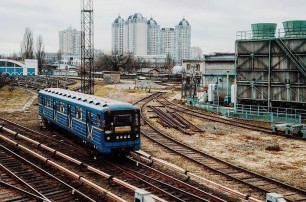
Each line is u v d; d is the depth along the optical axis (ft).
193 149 77.25
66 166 63.31
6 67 356.79
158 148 78.79
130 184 52.95
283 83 123.85
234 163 68.59
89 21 171.94
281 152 77.61
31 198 47.47
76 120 76.07
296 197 50.55
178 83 288.30
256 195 50.80
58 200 46.98
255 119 118.73
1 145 77.36
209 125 110.42
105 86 249.75
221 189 49.73
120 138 65.41
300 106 121.19
